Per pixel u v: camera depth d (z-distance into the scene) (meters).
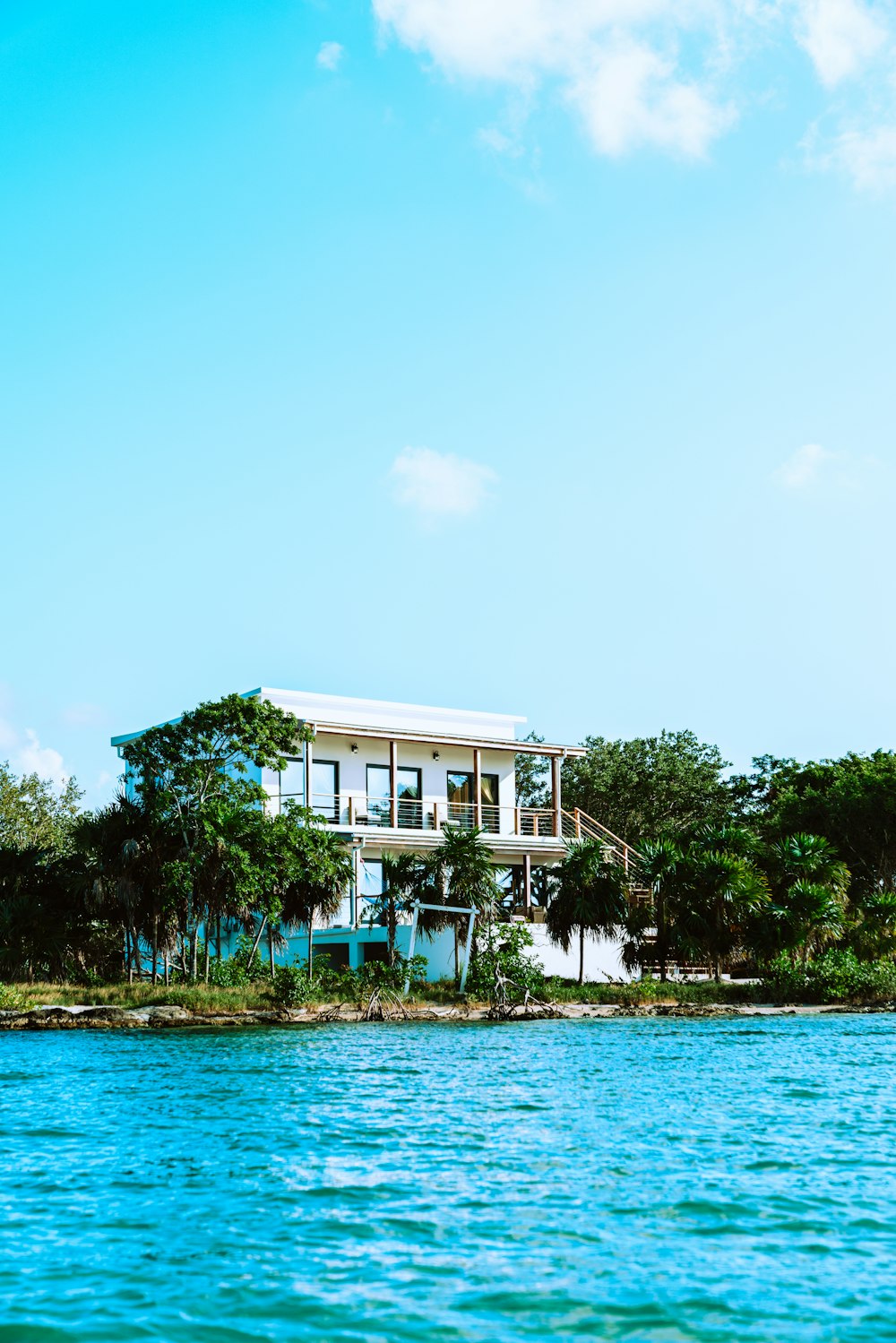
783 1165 14.84
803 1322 9.26
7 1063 25.84
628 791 77.19
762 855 47.62
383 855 42.56
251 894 38.75
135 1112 19.06
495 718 54.69
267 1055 27.53
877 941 45.84
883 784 57.56
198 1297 9.85
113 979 42.00
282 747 42.34
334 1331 9.09
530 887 53.19
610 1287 10.11
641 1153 15.62
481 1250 11.18
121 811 40.78
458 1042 30.53
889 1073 23.84
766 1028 34.78
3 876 41.94
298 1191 13.49
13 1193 13.41
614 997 41.72
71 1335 8.99
